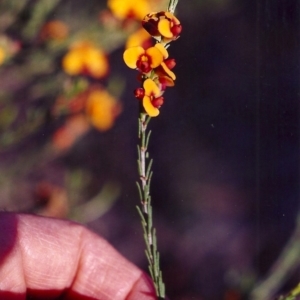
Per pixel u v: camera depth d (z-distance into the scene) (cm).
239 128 63
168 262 58
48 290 26
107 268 27
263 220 39
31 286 26
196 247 59
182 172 64
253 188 62
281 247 41
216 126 64
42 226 26
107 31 35
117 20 34
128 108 62
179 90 65
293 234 38
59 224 27
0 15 35
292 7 27
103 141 59
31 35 35
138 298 26
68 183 43
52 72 37
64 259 26
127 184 60
